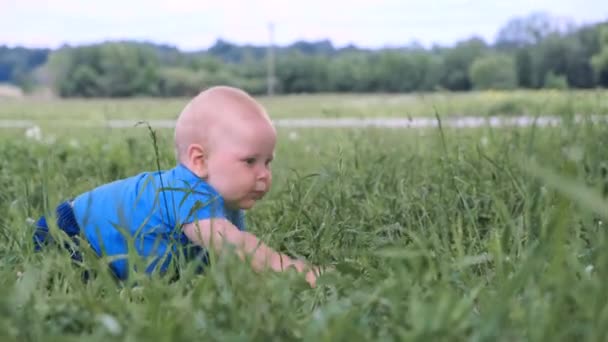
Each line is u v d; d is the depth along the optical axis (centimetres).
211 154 256
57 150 555
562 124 555
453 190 317
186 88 3603
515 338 145
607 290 156
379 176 348
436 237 235
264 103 2462
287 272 202
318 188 321
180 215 246
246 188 256
